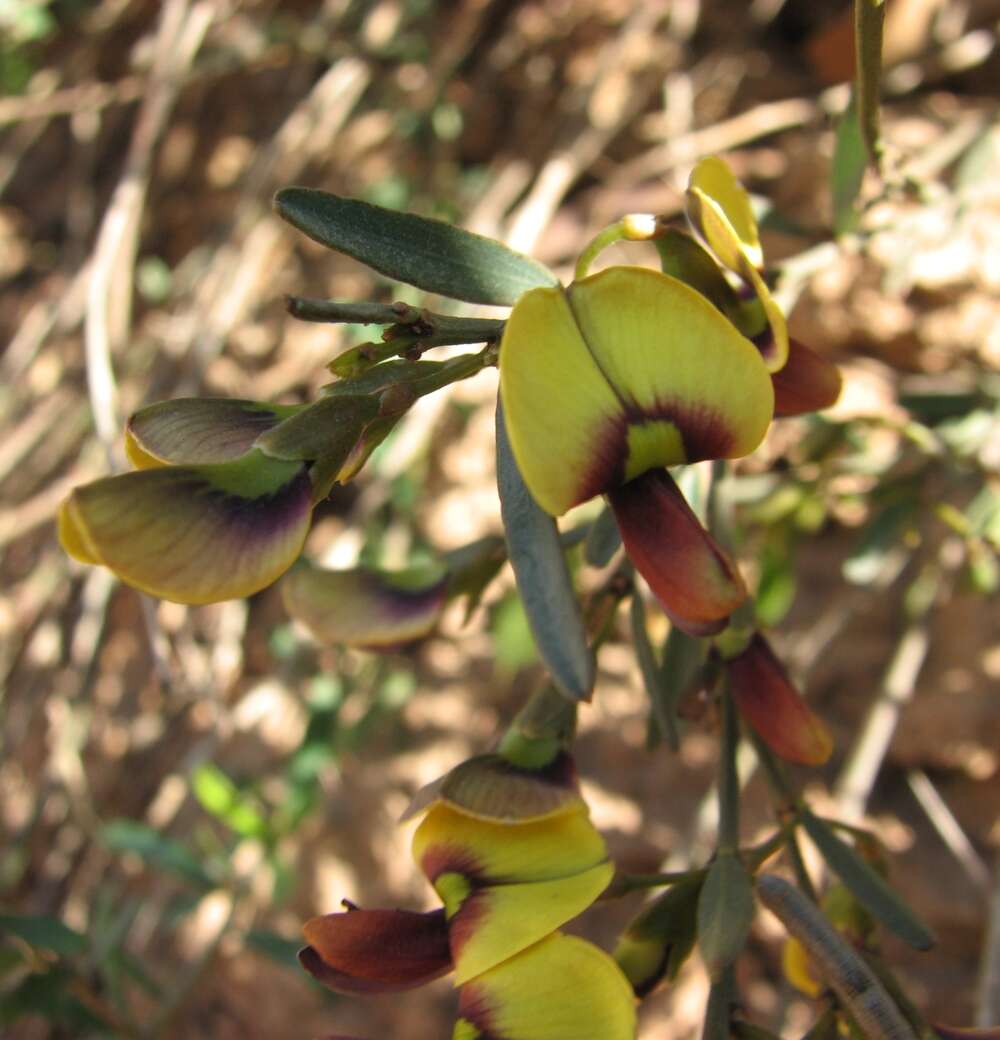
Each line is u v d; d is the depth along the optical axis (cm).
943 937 14
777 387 7
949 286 14
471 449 16
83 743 17
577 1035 6
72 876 16
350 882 15
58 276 20
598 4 18
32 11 20
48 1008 12
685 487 8
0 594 18
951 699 14
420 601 8
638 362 6
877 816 14
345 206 6
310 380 18
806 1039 6
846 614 14
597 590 8
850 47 17
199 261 19
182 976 15
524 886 6
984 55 16
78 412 18
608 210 17
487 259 6
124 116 21
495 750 7
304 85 20
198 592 5
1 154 20
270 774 16
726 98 18
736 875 6
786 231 11
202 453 6
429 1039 14
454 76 19
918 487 12
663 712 7
